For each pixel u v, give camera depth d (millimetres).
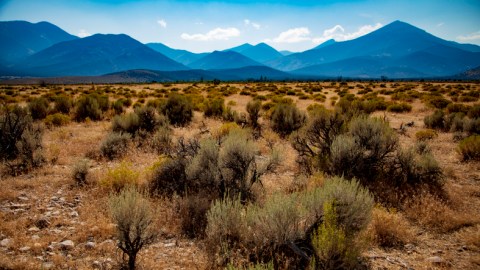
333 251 4105
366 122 9031
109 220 5711
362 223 4812
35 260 4449
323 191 5086
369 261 4711
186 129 15820
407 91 44781
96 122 18562
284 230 4617
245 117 18016
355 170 8141
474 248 5094
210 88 57812
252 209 5277
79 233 5242
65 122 17375
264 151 11469
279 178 8547
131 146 11719
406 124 18375
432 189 7480
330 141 9594
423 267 4566
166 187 7273
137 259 4598
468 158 10562
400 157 8312
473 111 18922
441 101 26781
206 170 6840
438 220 5996
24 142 9742
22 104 27406
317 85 70188
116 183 7391
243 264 4461
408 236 5461
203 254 4770
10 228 5305
